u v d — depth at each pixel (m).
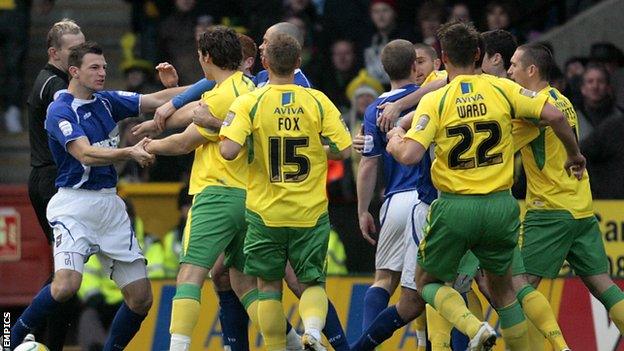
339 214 38.00
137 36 46.38
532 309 27.50
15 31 46.84
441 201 25.77
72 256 27.64
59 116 27.64
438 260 26.09
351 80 42.28
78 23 50.84
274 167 26.31
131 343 35.00
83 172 27.88
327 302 26.91
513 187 35.66
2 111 47.09
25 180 46.75
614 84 40.28
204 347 34.59
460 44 25.69
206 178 27.45
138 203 39.75
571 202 28.41
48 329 29.84
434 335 28.14
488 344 25.41
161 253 39.09
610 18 43.59
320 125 26.50
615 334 33.78
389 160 29.92
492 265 26.22
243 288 28.23
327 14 42.72
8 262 40.16
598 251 28.78
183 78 43.06
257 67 41.47
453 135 25.47
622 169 37.66
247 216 26.72
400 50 29.28
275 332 27.02
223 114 27.03
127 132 39.53
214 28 27.53
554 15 44.78
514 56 28.56
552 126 25.73
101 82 27.98
